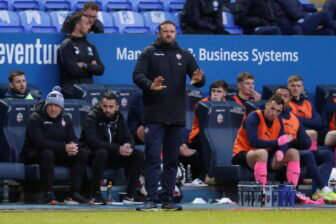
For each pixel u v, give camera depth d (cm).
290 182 5316
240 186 5150
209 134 5550
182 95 4762
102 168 5059
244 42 6175
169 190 4762
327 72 6328
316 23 6650
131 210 4694
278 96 5297
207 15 6419
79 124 5447
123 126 5228
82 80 5744
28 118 5266
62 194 5256
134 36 5988
